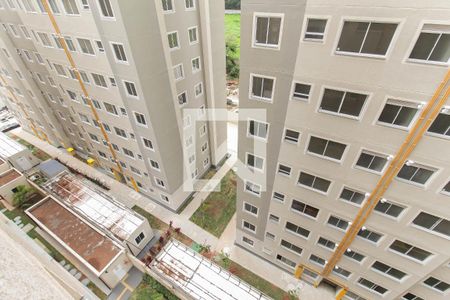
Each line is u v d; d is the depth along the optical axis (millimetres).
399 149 10094
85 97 23266
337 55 9383
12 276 2957
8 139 33594
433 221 11203
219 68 25328
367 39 8695
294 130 12297
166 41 18578
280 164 14086
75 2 16438
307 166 13148
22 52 26375
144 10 16156
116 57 17438
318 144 12133
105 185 29797
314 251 16891
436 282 13375
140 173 26141
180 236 23875
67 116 29734
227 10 90375
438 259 11953
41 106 30922
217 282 17750
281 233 17719
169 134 22109
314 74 10227
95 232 22219
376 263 14609
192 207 26766
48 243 23219
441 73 8062
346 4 8305
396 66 8648
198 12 21172
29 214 24156
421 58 8297
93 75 20344
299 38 9703
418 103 8875
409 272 13398
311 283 19734
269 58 10859
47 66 23797
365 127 10391
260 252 21188
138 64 17031
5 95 34844
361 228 13664
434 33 7723
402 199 11305
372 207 12273
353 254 15250
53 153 35844
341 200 13219
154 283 19969
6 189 27047
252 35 10633
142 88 17984
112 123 23234
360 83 9539
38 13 19625
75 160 34250
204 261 19031
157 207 26969
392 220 12195
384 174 10938
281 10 9445
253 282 19953
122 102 20234
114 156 27094
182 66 21438
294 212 15664
